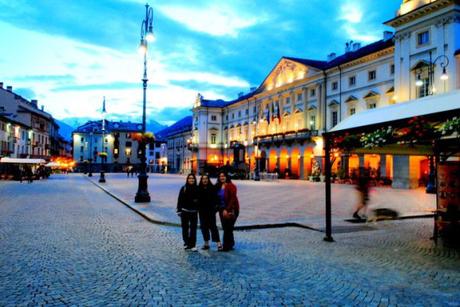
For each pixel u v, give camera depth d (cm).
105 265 733
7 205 1770
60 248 875
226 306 529
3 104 7325
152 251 859
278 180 5188
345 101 4675
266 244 953
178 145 10362
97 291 585
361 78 4428
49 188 3159
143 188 1888
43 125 8681
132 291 586
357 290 599
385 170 3803
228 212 874
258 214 1478
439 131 748
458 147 1028
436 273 693
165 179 5353
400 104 966
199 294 575
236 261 775
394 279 656
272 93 6406
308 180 5128
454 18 3033
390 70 3997
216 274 680
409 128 801
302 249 895
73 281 633
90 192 2767
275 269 716
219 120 8519
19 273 675
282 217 1395
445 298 565
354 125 962
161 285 616
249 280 646
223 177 908
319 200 2091
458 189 936
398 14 3588
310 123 5341
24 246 891
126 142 12056
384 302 549
